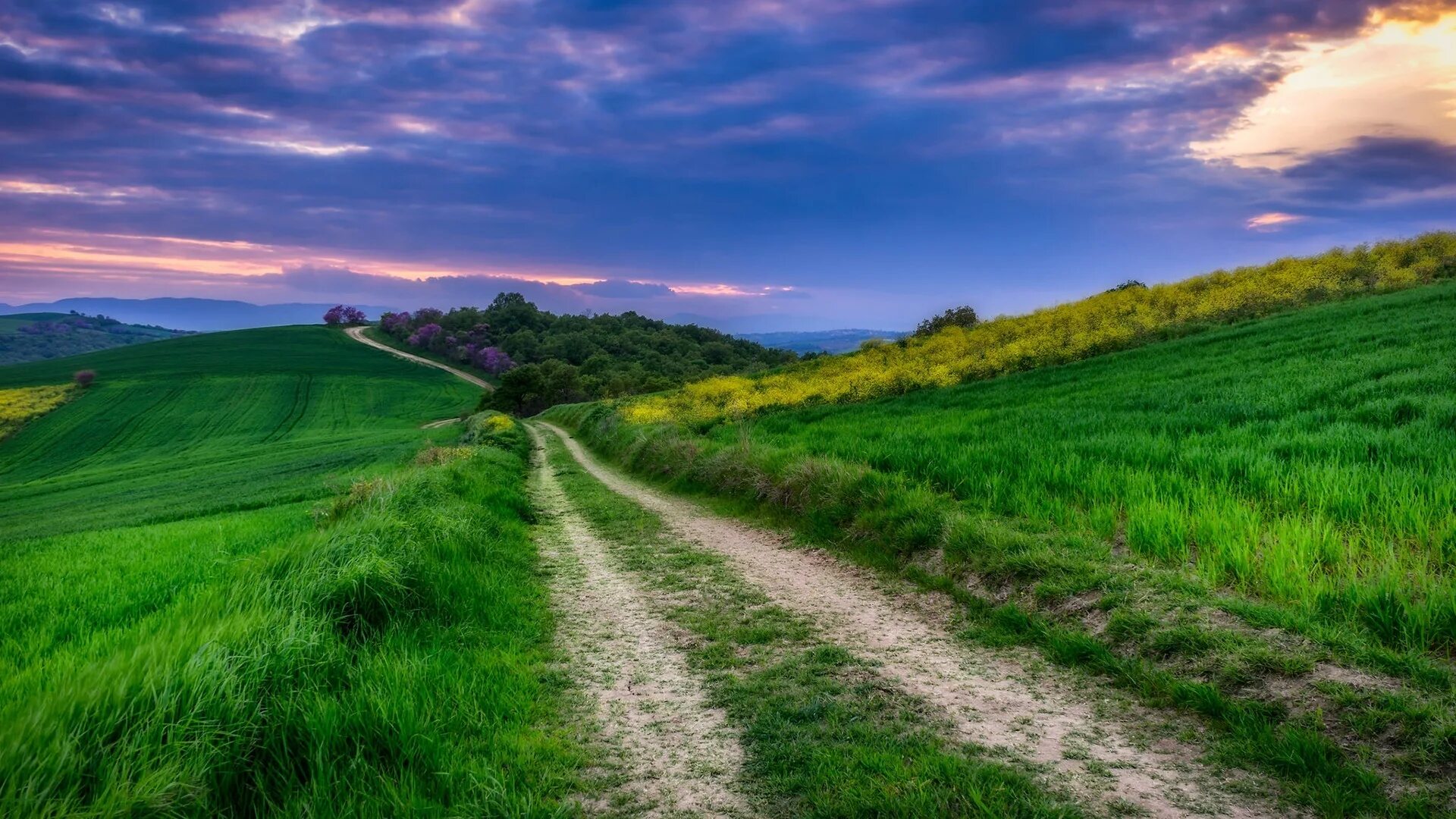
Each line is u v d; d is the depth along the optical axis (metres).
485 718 4.36
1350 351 16.95
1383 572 4.80
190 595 6.73
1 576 9.53
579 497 16.59
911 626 6.26
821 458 11.98
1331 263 33.75
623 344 162.50
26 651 5.81
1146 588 5.59
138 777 3.06
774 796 3.53
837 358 48.25
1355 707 3.67
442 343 152.25
